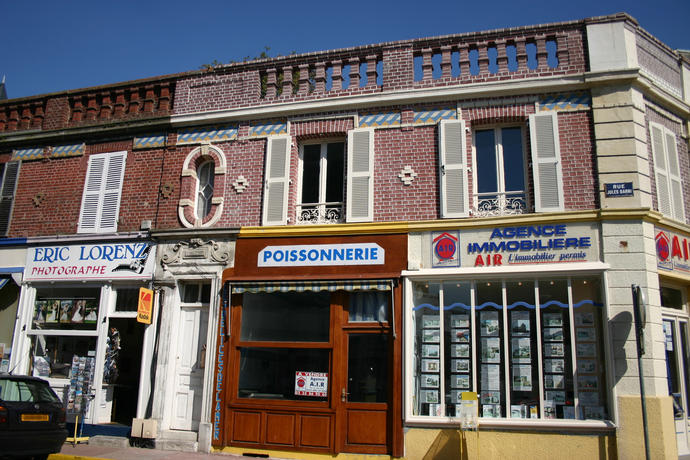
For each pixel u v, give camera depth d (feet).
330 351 32.60
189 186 38.42
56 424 29.22
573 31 34.30
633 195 30.89
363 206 34.45
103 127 41.24
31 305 39.86
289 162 36.52
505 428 29.22
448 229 32.71
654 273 30.30
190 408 34.86
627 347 28.89
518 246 31.50
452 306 31.76
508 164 34.14
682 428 31.63
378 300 32.78
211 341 34.68
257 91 38.52
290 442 31.99
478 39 35.53
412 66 36.01
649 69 34.96
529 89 33.58
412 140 34.88
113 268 38.17
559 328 30.22
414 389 31.17
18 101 44.98
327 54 37.86
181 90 40.40
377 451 30.68
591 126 32.65
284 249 34.86
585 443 28.45
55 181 42.11
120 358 39.91
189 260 36.42
